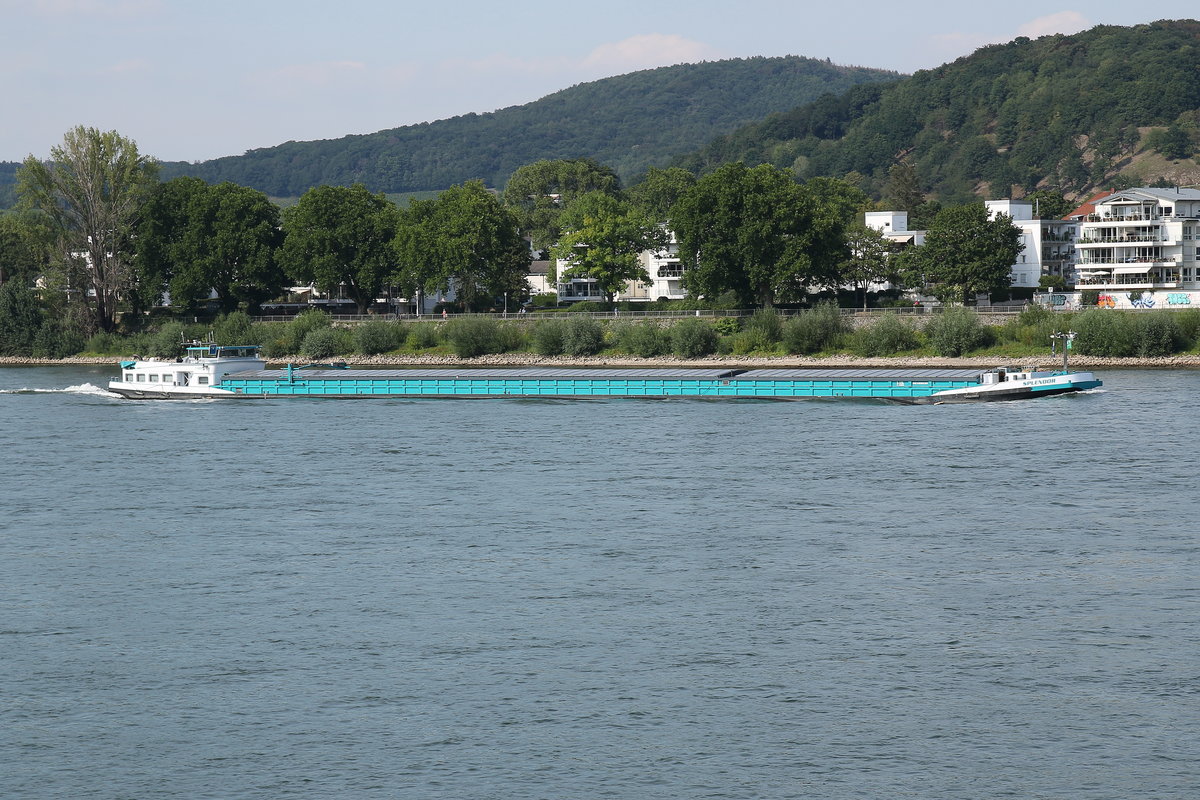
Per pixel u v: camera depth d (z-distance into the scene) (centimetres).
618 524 19012
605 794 10675
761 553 17200
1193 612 14462
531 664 13262
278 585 16075
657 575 16225
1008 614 14538
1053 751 11281
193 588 16012
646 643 13800
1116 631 13925
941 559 16738
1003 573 16075
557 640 13925
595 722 11938
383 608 15075
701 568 16512
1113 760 11112
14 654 13750
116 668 13338
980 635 13900
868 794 10631
